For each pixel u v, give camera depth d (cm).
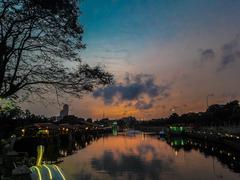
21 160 2030
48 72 1584
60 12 1525
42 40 1587
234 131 8994
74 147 7038
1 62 1614
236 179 2891
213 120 13625
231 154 5425
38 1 1480
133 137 13612
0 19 1561
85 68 1555
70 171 3209
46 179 1314
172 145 7950
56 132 7650
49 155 4272
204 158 4791
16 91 1675
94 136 13312
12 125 3406
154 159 4588
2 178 1034
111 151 5984
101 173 3133
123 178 2884
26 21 1546
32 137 4356
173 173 3234
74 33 1584
